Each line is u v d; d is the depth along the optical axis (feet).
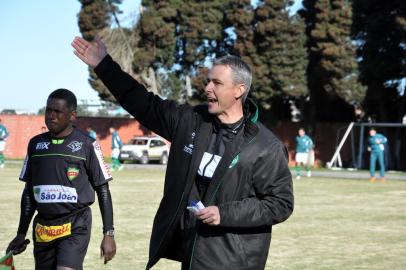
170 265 29.14
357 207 53.83
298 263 29.71
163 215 13.71
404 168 134.21
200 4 150.71
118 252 31.53
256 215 13.04
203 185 13.44
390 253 32.53
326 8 130.11
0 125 105.70
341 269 28.48
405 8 116.47
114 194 62.18
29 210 18.26
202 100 147.54
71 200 17.62
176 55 156.97
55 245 17.80
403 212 50.44
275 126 147.43
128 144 135.64
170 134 14.17
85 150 17.76
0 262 16.71
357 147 139.33
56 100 17.65
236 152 13.26
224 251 13.20
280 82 136.46
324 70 131.03
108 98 151.64
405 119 118.21
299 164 95.35
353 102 132.36
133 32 150.71
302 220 44.96
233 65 13.55
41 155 17.78
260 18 136.05
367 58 127.44
